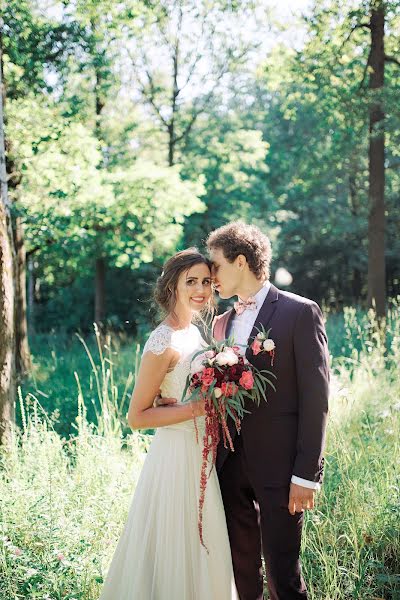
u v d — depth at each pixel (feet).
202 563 9.66
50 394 24.26
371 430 16.48
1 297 15.93
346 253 72.08
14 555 10.85
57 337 48.21
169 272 9.96
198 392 9.31
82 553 11.30
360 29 37.01
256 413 9.82
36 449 14.84
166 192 35.40
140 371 9.70
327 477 13.88
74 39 31.40
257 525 10.46
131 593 9.68
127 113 48.85
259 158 52.65
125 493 13.04
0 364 15.98
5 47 30.01
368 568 11.63
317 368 9.50
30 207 30.71
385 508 12.43
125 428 19.22
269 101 69.51
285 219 69.67
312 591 10.73
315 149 47.32
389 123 36.09
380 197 37.55
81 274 57.16
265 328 9.87
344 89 37.52
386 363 25.59
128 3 31.63
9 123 29.17
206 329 10.75
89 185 31.60
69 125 31.32
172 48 46.21
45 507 12.37
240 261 10.02
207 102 49.78
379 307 37.35
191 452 9.82
